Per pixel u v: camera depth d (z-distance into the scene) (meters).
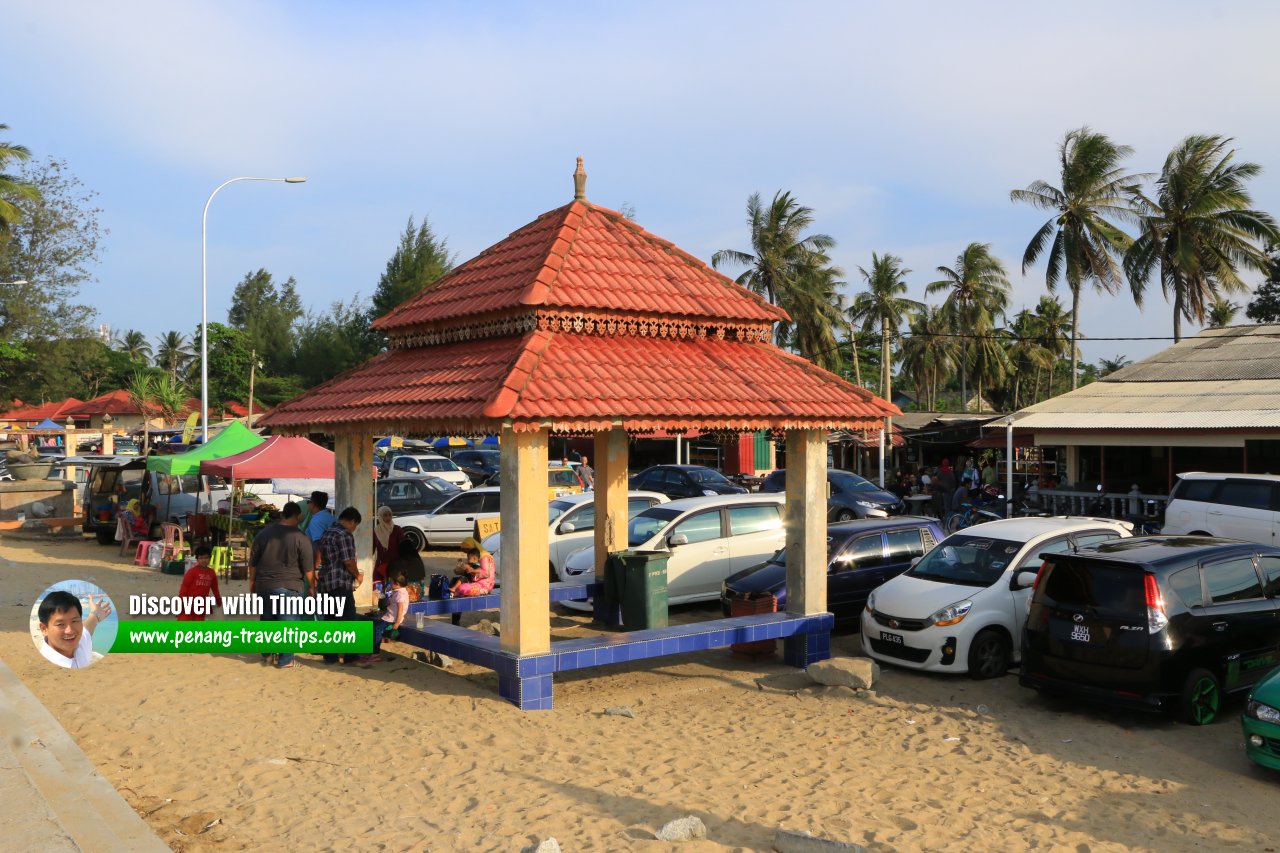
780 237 50.84
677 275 10.35
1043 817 6.29
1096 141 38.84
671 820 6.02
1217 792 6.79
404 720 8.27
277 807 6.26
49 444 53.53
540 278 8.98
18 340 49.75
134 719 8.19
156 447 41.69
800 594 10.45
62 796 6.16
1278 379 23.30
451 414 8.23
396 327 10.77
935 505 26.86
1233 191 37.06
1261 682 7.12
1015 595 10.36
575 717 8.58
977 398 62.66
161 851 5.31
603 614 12.66
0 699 8.48
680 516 13.34
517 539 8.57
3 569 16.48
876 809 6.39
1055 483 28.39
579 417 8.06
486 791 6.59
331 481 22.03
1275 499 15.02
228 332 73.94
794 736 8.14
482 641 9.26
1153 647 8.11
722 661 11.02
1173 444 21.14
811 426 9.84
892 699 9.36
